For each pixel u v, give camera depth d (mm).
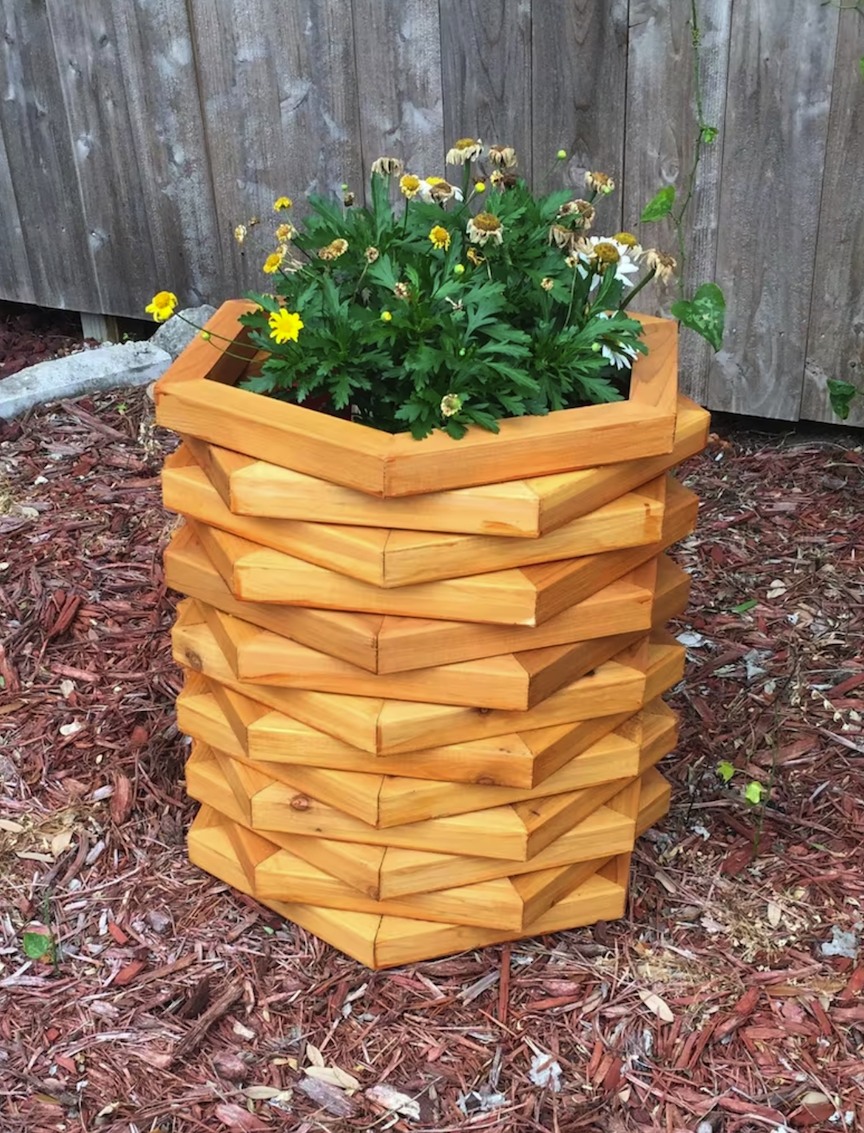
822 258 3100
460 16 3203
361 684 1709
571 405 1877
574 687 1775
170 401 1697
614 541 1672
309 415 1614
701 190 3145
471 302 1709
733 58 2959
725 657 2660
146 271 4074
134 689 2594
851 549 2996
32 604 2854
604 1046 1817
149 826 2254
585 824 1922
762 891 2096
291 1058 1806
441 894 1880
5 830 2242
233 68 3564
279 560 1651
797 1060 1792
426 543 1563
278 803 1857
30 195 4141
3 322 4602
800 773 2352
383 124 3447
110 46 3703
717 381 3375
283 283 1903
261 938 2012
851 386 2895
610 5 3025
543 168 3301
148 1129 1701
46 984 1930
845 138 2939
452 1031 1844
